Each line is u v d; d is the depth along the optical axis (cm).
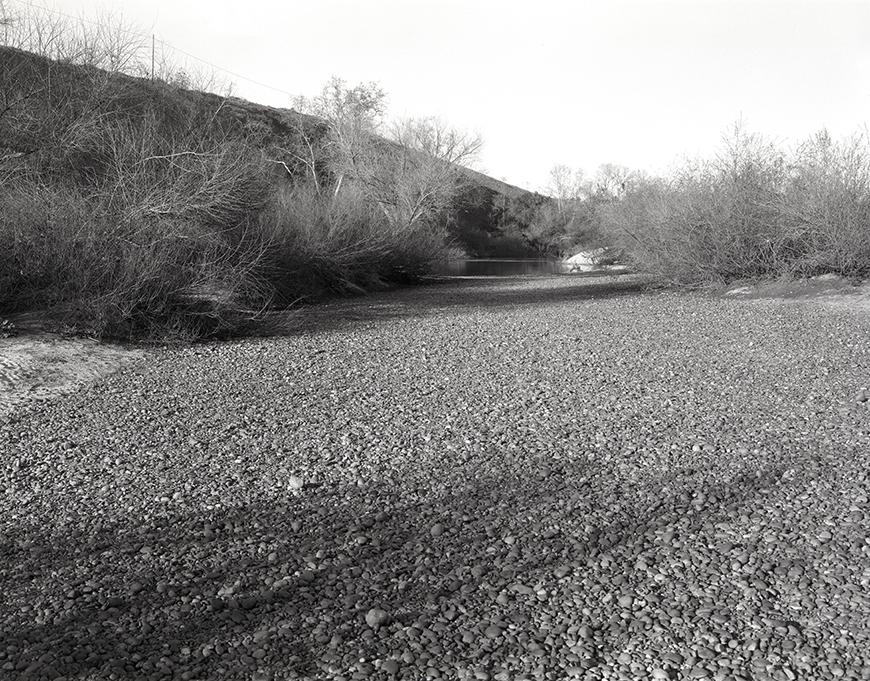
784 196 2316
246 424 860
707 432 811
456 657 394
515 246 8381
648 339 1480
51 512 602
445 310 2100
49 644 409
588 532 555
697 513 586
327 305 2230
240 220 1780
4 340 1200
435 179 4184
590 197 8062
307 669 385
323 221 2577
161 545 541
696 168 2592
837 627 411
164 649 405
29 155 1517
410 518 590
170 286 1395
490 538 550
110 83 1738
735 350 1331
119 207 1388
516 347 1403
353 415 902
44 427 834
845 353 1279
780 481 651
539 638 411
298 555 524
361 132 4278
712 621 421
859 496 606
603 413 902
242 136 1992
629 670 379
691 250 2495
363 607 450
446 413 911
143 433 819
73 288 1327
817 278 2278
